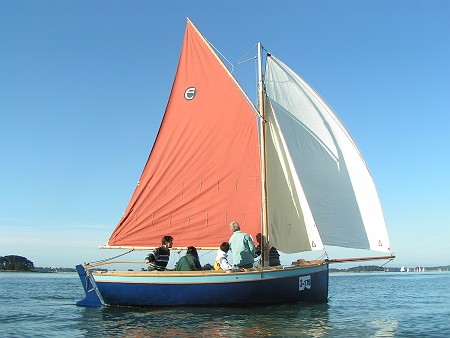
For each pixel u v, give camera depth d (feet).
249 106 72.54
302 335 46.26
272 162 72.38
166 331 47.91
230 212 72.13
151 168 76.02
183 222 73.56
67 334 47.39
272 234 70.90
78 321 55.01
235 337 44.98
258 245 70.18
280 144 71.87
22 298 87.20
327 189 71.41
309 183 70.79
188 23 78.28
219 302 62.80
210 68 75.87
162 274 62.49
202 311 60.49
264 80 73.36
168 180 75.05
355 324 54.60
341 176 72.23
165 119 77.41
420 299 92.79
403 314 65.87
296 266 66.59
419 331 50.90
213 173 73.56
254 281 63.10
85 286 67.15
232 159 72.95
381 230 71.77
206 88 75.87
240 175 72.28
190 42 78.02
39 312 63.21
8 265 335.67
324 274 70.64
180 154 75.36
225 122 73.87
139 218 74.49
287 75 74.13
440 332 50.42
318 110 73.72
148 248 73.56
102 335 46.47
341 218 71.36
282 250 70.74
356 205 72.02
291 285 65.77
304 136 72.13
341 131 73.61
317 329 49.85
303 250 70.44
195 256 66.23
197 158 74.54
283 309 62.95
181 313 59.11
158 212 74.49
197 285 62.39
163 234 73.77
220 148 73.67
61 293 101.14
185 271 62.64
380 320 58.90
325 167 71.87
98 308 65.67
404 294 108.37
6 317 58.90
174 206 74.23
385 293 112.16
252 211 71.10
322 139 72.74
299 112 73.00
